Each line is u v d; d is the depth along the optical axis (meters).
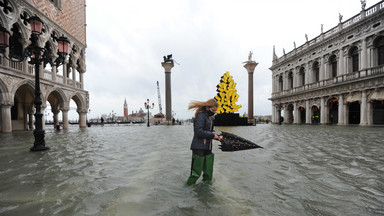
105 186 2.67
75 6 19.47
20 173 3.31
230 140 2.79
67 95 18.39
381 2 18.47
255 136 9.78
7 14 12.05
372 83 18.75
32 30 6.11
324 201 2.16
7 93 12.38
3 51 5.93
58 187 2.63
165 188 2.58
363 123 19.41
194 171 2.69
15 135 11.20
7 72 12.27
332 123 25.31
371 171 3.36
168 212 1.90
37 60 6.09
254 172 3.35
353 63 22.02
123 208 1.99
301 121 33.16
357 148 5.74
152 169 3.57
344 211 1.92
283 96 34.12
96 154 5.11
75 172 3.39
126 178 3.04
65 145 6.89
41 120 5.96
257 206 2.03
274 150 5.57
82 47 20.86
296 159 4.37
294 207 2.01
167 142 7.72
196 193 2.40
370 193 2.39
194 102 2.86
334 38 23.59
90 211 1.93
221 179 2.97
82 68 21.28
